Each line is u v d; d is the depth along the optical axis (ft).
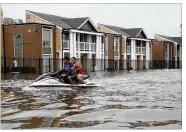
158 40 201.36
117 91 44.75
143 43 180.24
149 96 38.96
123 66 155.63
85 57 134.92
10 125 22.72
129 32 174.09
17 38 112.06
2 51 113.60
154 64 179.52
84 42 131.54
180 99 36.14
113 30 158.81
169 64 191.21
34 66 108.37
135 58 169.07
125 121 24.18
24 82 60.49
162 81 65.72
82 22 130.11
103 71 124.88
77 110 28.73
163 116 26.03
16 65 103.86
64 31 119.75
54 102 33.73
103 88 49.08
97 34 136.67
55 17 131.85
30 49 110.22
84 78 50.65
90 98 37.01
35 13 122.31
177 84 57.57
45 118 25.12
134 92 43.52
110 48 150.20
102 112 27.73
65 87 48.24
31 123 23.36
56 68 117.29
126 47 162.61
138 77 81.05
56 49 118.42
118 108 29.81
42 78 49.70
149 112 27.73
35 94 40.96
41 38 111.75
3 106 31.09
